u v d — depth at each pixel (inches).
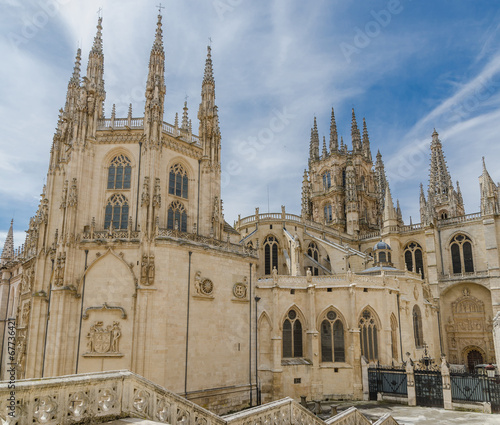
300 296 2138.3
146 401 583.8
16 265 3218.5
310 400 1955.0
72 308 1688.0
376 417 1551.4
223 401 1812.3
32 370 1808.6
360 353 2027.6
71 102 2233.0
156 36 2080.5
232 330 1943.9
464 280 3019.2
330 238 3494.1
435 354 2881.4
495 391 1608.0
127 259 1737.2
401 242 3430.1
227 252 1984.5
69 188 1815.9
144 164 1887.3
